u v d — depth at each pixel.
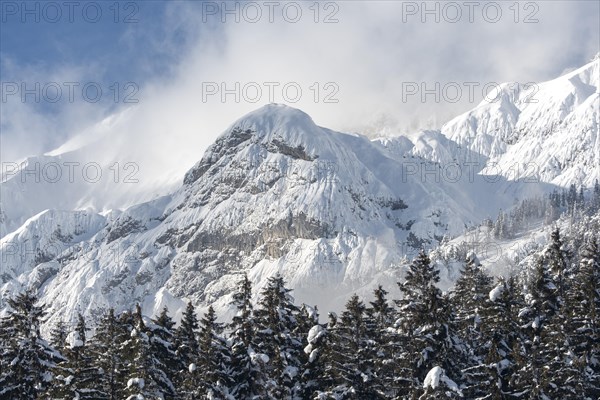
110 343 65.25
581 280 66.75
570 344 64.25
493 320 63.88
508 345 63.56
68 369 64.12
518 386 60.41
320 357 66.38
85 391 63.47
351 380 65.00
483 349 66.25
